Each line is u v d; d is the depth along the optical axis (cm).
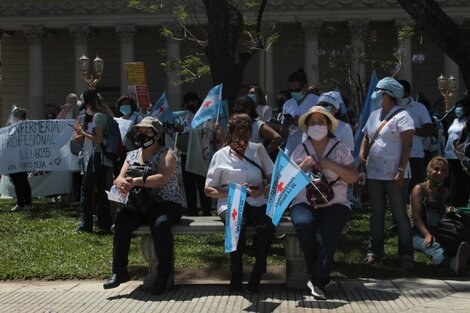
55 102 4097
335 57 2939
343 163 630
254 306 574
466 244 689
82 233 953
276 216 579
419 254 777
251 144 652
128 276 635
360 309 556
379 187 738
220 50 1025
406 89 867
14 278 731
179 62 2105
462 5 3628
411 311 546
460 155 843
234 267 627
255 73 3994
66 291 658
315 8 3684
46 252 838
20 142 1223
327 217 610
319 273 591
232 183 609
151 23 3744
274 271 734
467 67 844
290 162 585
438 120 1231
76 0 3775
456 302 577
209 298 611
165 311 565
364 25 3659
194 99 1146
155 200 632
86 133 913
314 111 623
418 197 772
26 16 3784
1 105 4188
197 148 1035
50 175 1345
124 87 3784
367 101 894
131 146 985
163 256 624
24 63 4081
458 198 1065
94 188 1033
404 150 709
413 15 855
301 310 556
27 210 1244
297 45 3975
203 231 635
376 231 752
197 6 3011
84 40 3797
